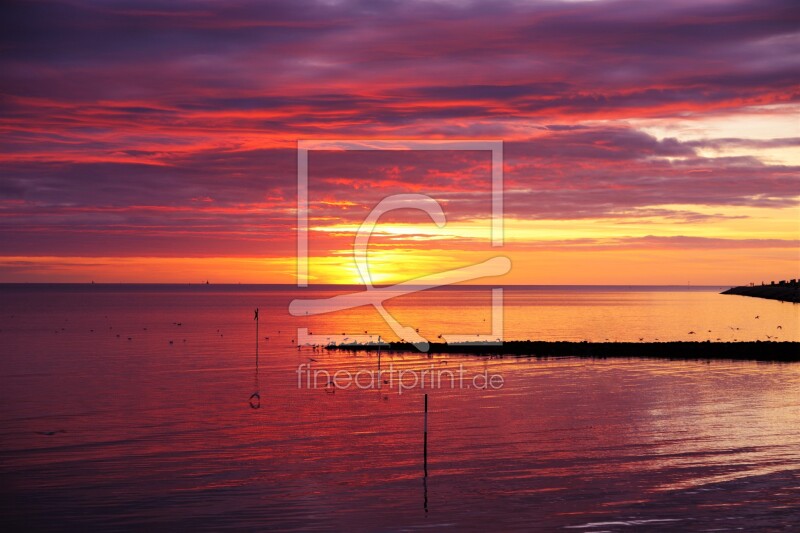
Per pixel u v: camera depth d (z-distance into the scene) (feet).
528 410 152.35
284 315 542.98
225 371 217.36
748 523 85.46
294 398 168.25
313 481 101.81
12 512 88.63
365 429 134.41
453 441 124.47
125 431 132.05
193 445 121.70
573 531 83.56
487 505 91.86
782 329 414.00
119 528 83.82
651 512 89.04
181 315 542.98
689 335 367.45
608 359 241.96
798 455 113.09
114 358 253.03
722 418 142.51
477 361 239.50
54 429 133.59
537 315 545.85
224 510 89.92
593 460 111.24
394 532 83.20
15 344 305.94
